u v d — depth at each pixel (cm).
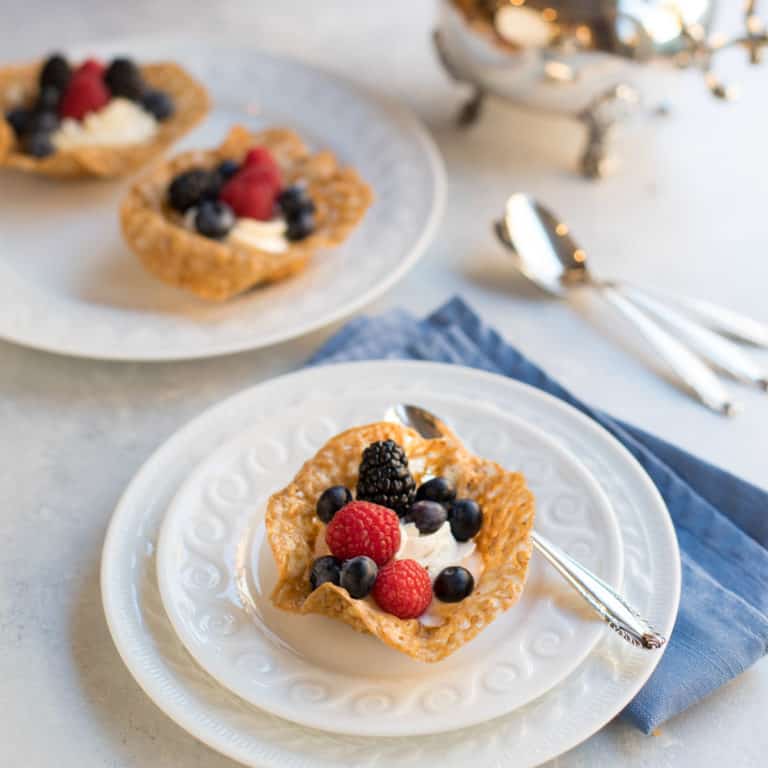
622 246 95
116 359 85
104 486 80
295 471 77
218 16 121
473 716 67
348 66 113
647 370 87
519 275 94
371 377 82
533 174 102
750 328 88
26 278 91
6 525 78
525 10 93
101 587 72
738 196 100
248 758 66
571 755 69
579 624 70
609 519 74
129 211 90
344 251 93
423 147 100
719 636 72
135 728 70
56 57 101
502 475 74
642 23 92
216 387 86
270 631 71
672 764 69
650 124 107
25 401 85
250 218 91
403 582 69
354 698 68
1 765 69
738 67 113
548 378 84
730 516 79
